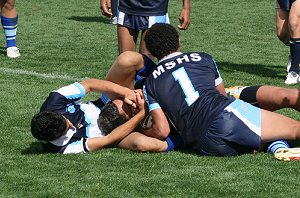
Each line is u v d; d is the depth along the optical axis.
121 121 14.55
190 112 13.79
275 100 14.90
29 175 12.75
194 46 29.67
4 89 20.67
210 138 13.61
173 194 11.70
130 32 18.58
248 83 22.05
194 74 14.09
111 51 27.91
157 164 13.37
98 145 14.24
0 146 14.75
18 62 25.30
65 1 46.94
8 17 26.12
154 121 14.12
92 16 39.41
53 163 13.47
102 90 14.67
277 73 23.83
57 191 11.88
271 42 30.91
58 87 21.14
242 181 12.30
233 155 13.77
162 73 14.17
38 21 37.06
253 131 13.66
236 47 29.47
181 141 14.34
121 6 18.47
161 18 18.45
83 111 14.57
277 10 23.22
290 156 13.41
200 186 12.05
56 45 29.28
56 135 13.82
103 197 11.59
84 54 27.14
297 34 21.98
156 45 14.52
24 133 15.80
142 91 14.48
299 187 11.99
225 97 13.91
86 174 12.78
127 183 12.23
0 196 11.68
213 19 38.44
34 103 18.89
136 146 14.15
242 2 46.94
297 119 17.16
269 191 11.80
